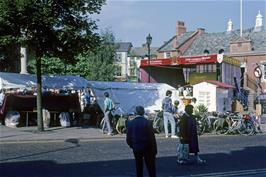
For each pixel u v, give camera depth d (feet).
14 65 121.80
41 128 69.00
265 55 176.96
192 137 46.03
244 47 182.09
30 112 78.28
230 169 44.04
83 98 89.35
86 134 67.92
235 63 127.34
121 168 42.16
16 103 77.71
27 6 61.41
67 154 49.60
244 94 130.93
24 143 57.21
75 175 38.29
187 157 46.24
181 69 135.74
